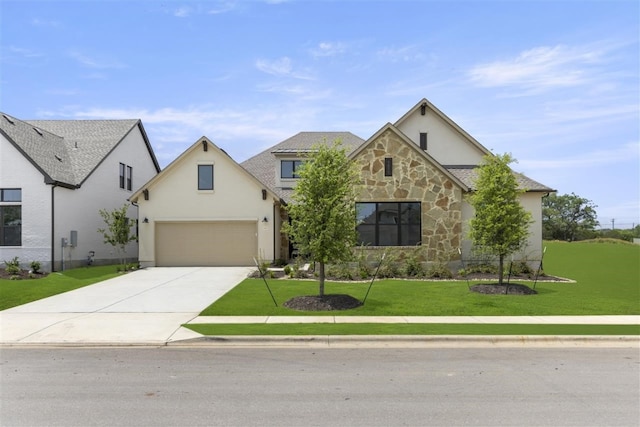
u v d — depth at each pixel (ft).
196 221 85.30
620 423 18.78
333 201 46.42
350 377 25.20
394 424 18.65
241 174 85.30
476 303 47.83
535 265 77.51
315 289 56.54
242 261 85.35
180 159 85.25
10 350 32.19
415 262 70.64
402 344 33.55
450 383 24.11
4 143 75.87
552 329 36.58
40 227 75.51
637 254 111.14
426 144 86.69
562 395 22.21
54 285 61.16
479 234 56.95
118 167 99.86
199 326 38.01
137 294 54.85
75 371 26.63
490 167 57.21
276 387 23.49
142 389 23.27
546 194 78.43
